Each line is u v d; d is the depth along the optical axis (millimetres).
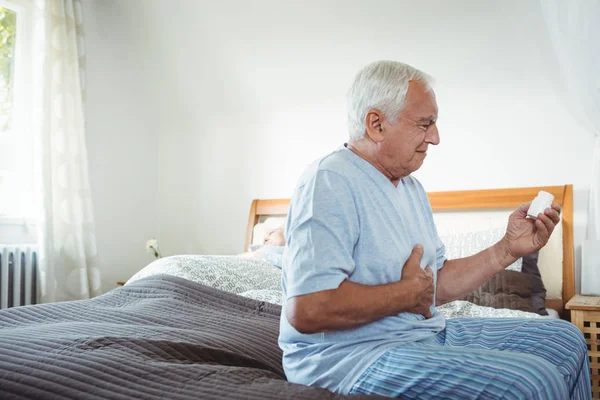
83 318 1689
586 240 2609
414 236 1224
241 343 1417
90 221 3396
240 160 3893
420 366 950
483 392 884
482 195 2965
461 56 2990
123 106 3967
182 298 1972
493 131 3014
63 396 1007
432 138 1173
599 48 2072
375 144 1175
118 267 3895
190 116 4086
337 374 1014
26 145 3230
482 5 2789
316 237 1016
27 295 3068
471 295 2451
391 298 1027
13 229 3180
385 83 1150
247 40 3479
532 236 1322
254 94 3717
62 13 3318
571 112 2654
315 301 970
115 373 1072
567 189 2760
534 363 927
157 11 3645
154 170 4207
